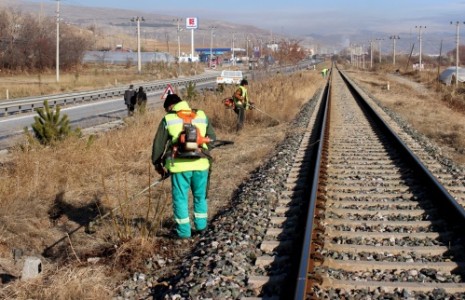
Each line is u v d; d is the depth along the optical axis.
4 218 8.29
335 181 10.69
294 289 5.12
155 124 17.27
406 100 40.59
